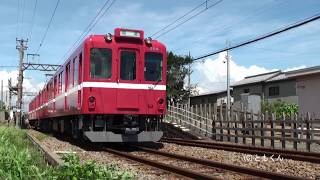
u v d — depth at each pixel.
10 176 6.52
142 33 15.94
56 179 6.35
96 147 17.17
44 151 11.66
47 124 31.53
